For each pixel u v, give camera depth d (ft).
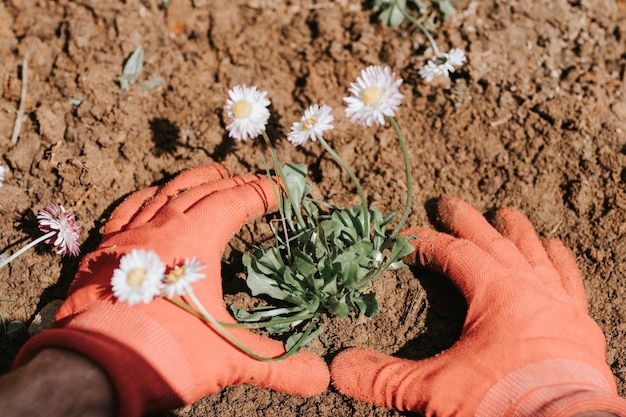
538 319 1.83
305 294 1.95
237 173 2.26
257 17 2.42
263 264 1.93
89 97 2.27
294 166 2.07
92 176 2.19
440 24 2.39
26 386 1.57
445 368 1.82
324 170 2.24
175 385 1.69
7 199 2.15
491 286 1.91
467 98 2.32
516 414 1.71
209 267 1.87
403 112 2.33
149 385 1.66
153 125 2.29
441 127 2.30
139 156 2.26
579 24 2.40
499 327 1.83
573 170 2.22
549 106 2.27
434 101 2.32
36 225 2.15
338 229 1.94
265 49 2.40
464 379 1.79
